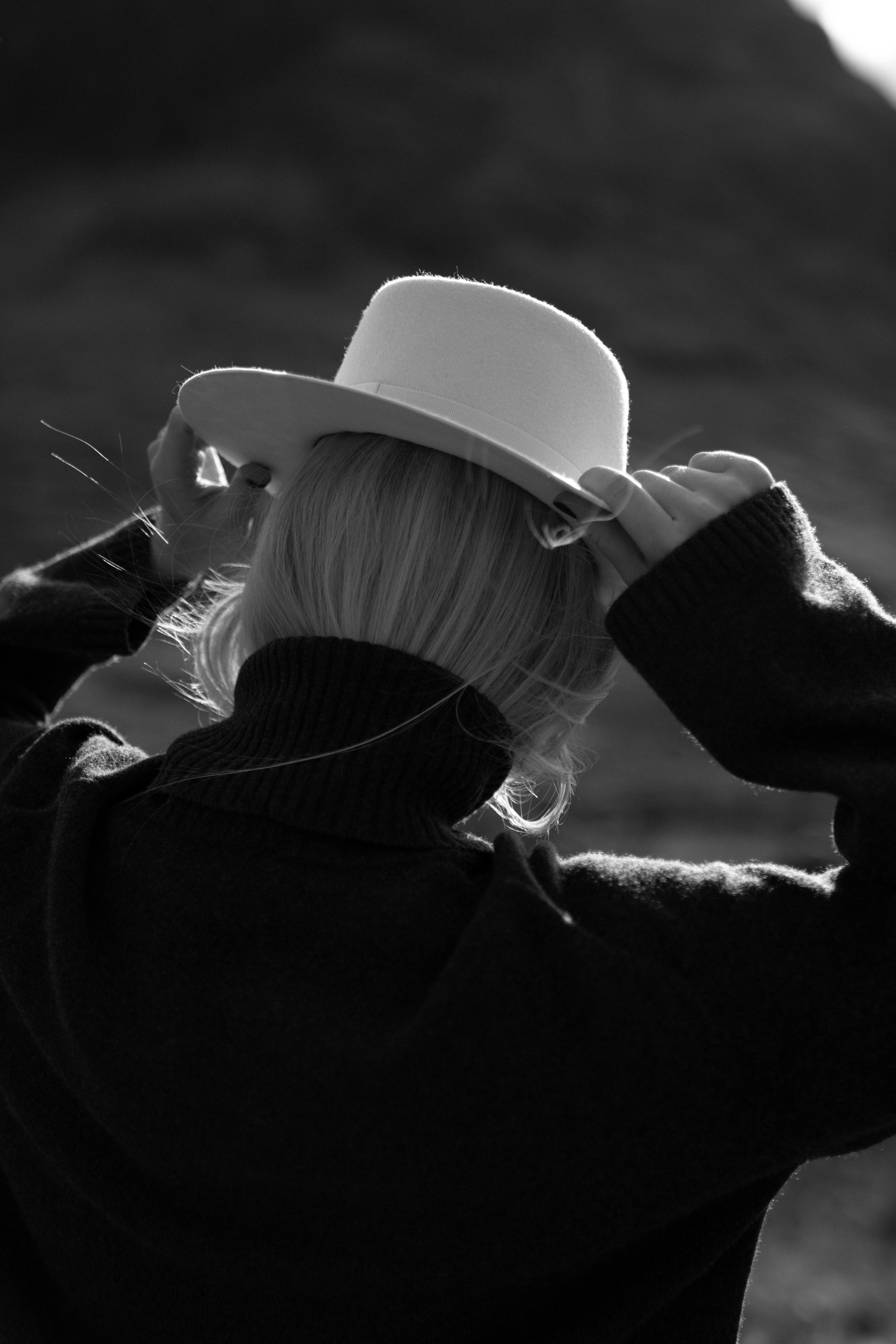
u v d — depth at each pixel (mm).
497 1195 968
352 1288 1009
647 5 33125
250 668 1128
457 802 1108
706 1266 1070
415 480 1119
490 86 29734
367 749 1067
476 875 1068
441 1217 974
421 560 1098
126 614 1467
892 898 1013
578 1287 1047
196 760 1099
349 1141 968
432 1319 1020
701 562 1074
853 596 1105
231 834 1065
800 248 28844
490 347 1225
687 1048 972
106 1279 1087
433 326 1234
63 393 18047
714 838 8570
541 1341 1035
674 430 20031
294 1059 982
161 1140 997
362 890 1038
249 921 1034
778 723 1047
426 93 28953
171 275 22828
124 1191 1050
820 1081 979
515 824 1294
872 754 1035
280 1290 1024
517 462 1075
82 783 1159
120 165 27266
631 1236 990
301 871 1047
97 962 1050
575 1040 970
